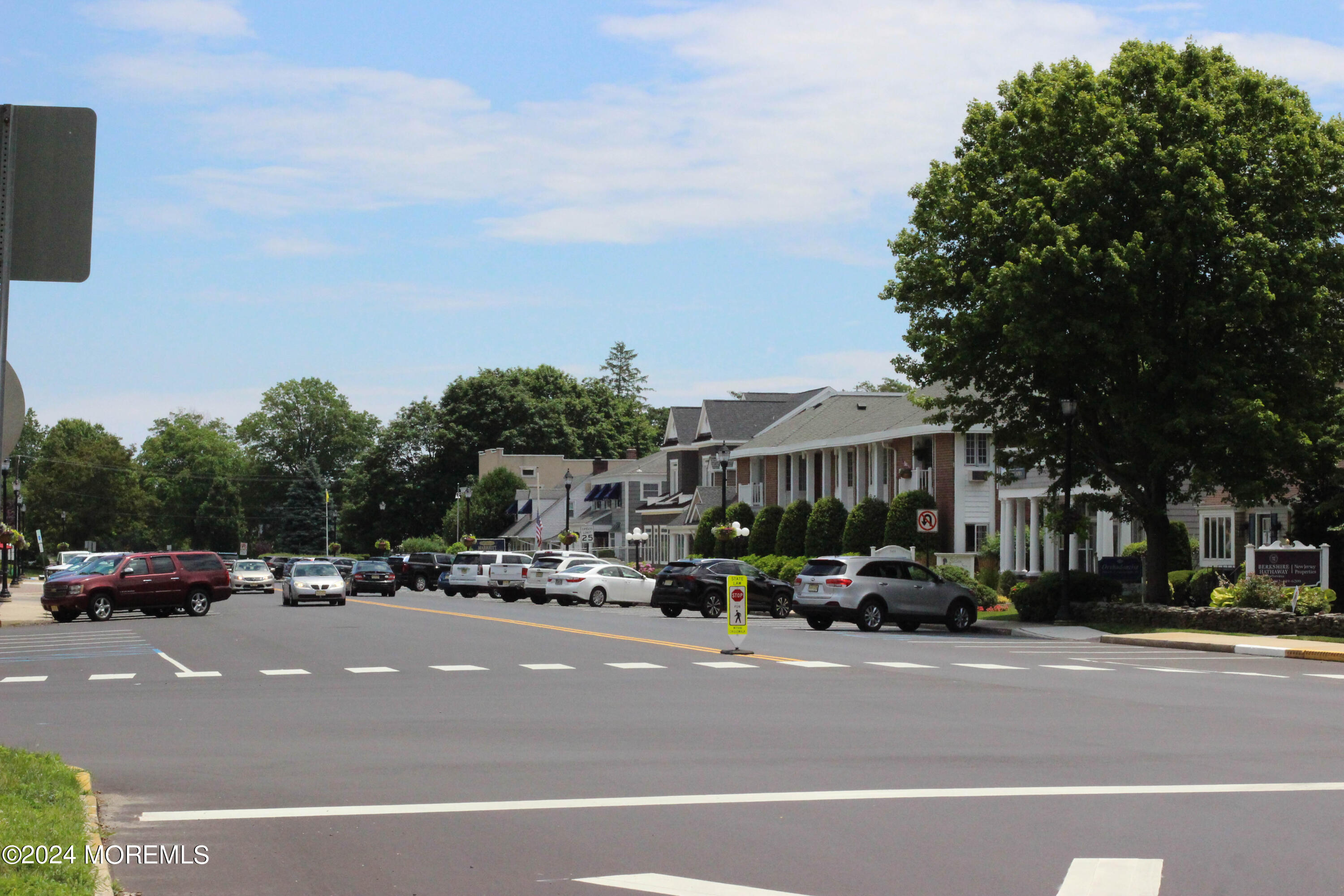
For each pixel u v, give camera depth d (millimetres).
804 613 33219
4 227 6535
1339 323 34031
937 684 19172
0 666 22438
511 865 8016
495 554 59125
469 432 121688
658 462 93125
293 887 7508
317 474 139125
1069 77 33719
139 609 42656
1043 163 34375
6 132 6590
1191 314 31328
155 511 155125
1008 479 40250
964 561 50656
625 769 11562
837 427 61812
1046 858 8195
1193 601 37031
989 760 12133
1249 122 32969
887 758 12219
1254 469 32844
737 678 19953
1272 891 7426
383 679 19906
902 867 7969
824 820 9375
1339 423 35156
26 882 6684
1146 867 7965
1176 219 31484
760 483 69062
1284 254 31766
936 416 38219
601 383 136000
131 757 12297
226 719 15055
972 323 33406
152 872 7844
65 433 153250
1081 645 28547
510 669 21406
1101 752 12641
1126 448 35406
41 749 12781
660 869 7926
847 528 53250
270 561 86125
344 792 10461
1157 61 33344
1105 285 31656
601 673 20766
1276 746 13062
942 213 35625
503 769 11594
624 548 89750
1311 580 30734
